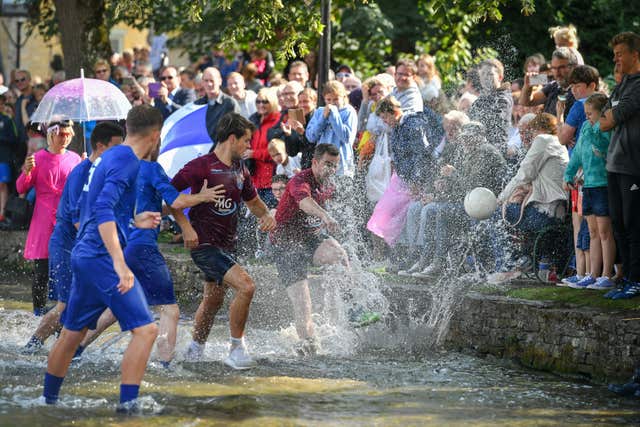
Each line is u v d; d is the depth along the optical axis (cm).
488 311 1091
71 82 1330
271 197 1477
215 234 1005
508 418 830
